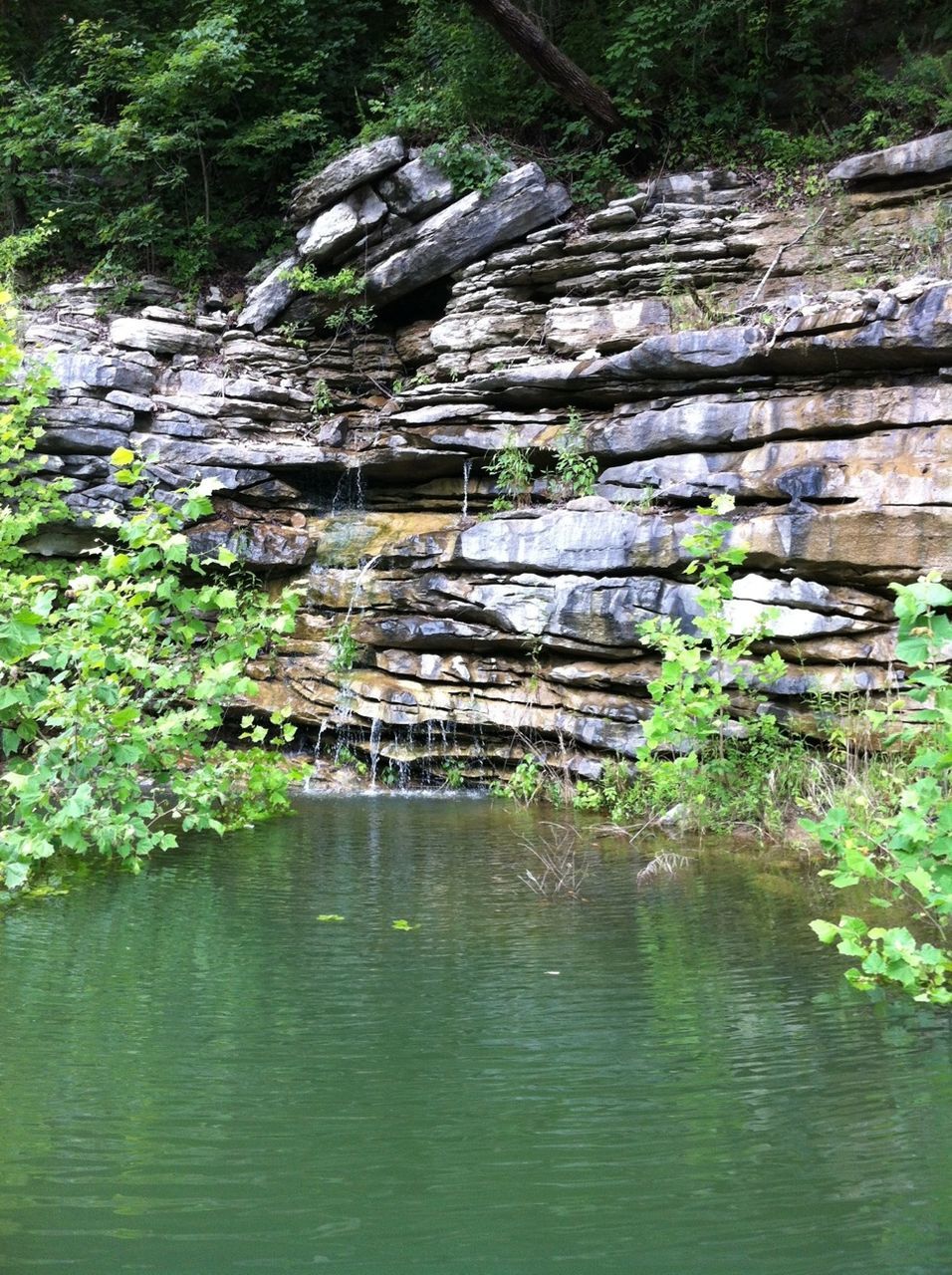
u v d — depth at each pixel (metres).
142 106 13.83
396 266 12.27
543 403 10.84
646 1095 3.11
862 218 10.66
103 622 6.45
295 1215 2.45
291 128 14.20
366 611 10.98
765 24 12.43
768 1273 2.21
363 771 10.58
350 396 12.83
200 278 13.79
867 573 8.41
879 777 7.23
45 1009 3.77
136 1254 2.28
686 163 12.36
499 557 10.10
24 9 15.60
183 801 7.33
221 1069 3.28
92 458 11.10
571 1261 2.26
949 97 11.23
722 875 6.17
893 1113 2.98
